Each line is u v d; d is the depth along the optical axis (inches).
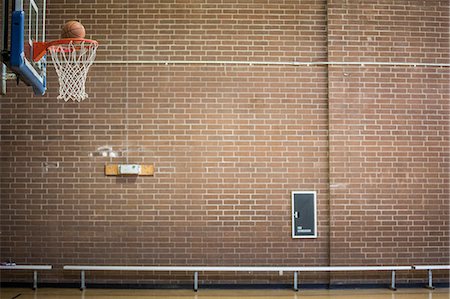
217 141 343.3
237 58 346.6
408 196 344.2
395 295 320.8
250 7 348.5
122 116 343.0
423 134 346.9
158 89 344.5
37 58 263.4
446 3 348.5
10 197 340.2
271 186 343.0
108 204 339.6
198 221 340.2
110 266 332.2
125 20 345.7
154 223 339.6
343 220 341.1
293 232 341.1
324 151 345.1
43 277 339.0
